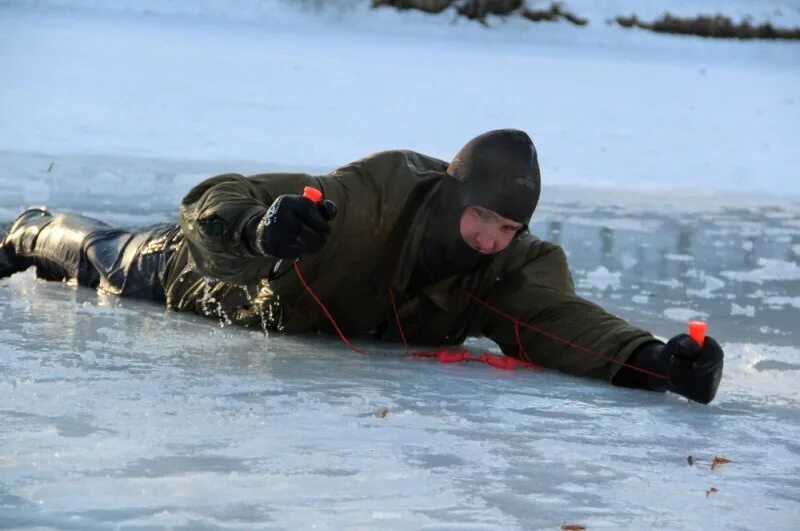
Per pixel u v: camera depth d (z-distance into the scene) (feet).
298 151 110.52
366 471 31.83
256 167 99.04
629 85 207.82
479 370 45.06
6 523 27.04
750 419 40.40
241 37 245.86
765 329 56.54
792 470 34.88
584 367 44.62
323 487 30.42
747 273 71.15
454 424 36.94
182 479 30.22
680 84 216.54
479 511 29.58
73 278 55.01
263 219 38.42
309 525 27.86
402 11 307.37
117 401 36.45
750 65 281.74
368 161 45.60
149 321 48.49
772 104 192.54
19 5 271.49
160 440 33.04
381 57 224.74
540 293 45.88
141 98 143.13
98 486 29.40
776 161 130.21
